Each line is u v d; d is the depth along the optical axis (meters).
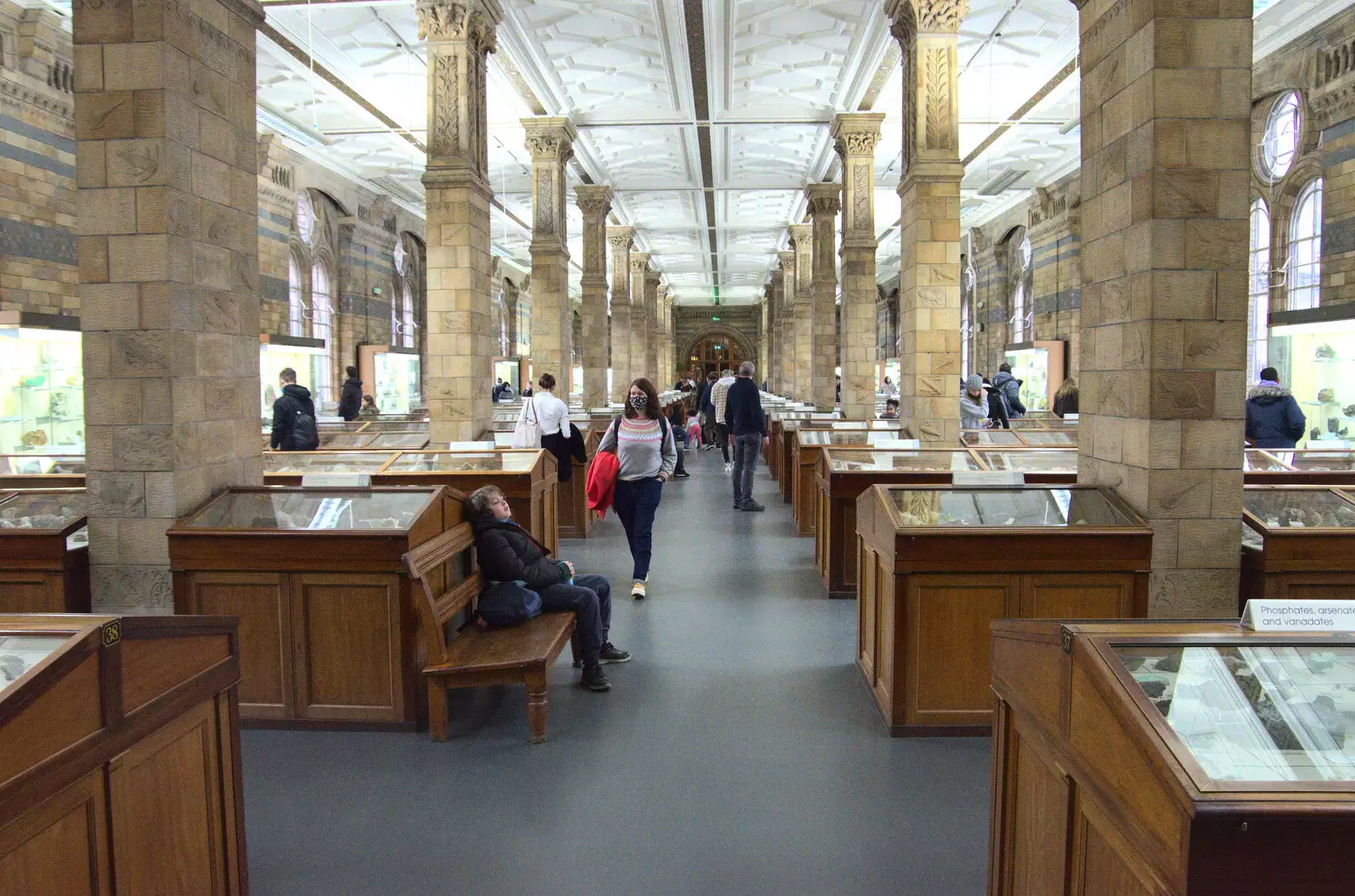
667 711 4.95
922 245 10.34
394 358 23.97
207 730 2.78
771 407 21.34
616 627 6.63
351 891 3.21
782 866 3.37
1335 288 12.51
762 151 19.56
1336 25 12.34
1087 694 2.12
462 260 10.82
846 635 6.41
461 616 5.54
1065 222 21.89
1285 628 2.30
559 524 10.30
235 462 5.60
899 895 3.18
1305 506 4.84
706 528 10.88
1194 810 1.63
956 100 10.29
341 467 7.68
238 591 4.72
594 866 3.37
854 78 14.53
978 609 4.58
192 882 2.70
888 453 7.92
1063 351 19.47
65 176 12.74
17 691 1.99
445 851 3.48
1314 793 1.68
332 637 4.68
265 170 18.39
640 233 31.02
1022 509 4.88
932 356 10.41
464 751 4.42
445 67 10.72
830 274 21.41
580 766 4.25
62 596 4.84
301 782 4.10
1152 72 4.62
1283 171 13.74
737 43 13.43
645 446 7.42
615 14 12.34
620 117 16.84
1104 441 5.23
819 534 8.42
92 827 2.23
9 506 5.18
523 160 20.33
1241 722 1.94
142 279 4.93
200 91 5.25
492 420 11.84
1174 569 4.68
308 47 13.52
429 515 4.84
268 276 18.61
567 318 17.03
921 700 4.61
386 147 20.00
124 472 4.96
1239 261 4.64
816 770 4.21
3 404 9.94
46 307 12.45
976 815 3.77
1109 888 2.03
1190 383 4.66
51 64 12.41
